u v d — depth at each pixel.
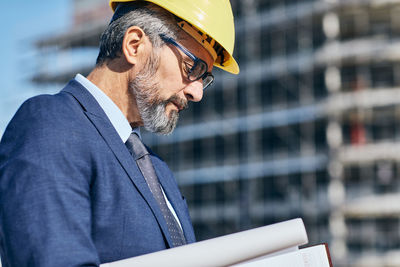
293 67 28.59
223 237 0.97
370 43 27.48
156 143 32.69
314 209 27.03
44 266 0.90
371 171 27.06
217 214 30.08
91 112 1.16
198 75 1.30
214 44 1.37
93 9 35.62
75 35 35.25
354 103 26.59
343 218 26.86
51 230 0.93
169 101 1.30
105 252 1.07
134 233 1.10
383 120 27.44
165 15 1.27
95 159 1.09
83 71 34.50
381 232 26.53
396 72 27.48
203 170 30.89
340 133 27.56
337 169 26.86
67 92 1.19
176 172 31.84
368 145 26.62
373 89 27.16
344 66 28.09
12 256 0.93
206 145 31.09
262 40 30.00
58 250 0.92
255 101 29.55
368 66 27.81
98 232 1.07
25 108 1.09
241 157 29.59
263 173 28.73
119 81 1.28
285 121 28.42
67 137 1.05
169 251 0.94
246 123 29.59
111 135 1.16
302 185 27.73
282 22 29.03
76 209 0.98
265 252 0.97
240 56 30.41
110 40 1.28
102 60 1.30
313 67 28.06
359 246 26.50
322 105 27.33
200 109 31.38
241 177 29.39
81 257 0.93
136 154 1.26
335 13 28.38
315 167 27.34
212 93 30.92
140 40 1.26
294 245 1.00
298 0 28.94
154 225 1.14
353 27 29.23
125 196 1.10
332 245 26.25
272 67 29.17
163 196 1.27
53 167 1.00
